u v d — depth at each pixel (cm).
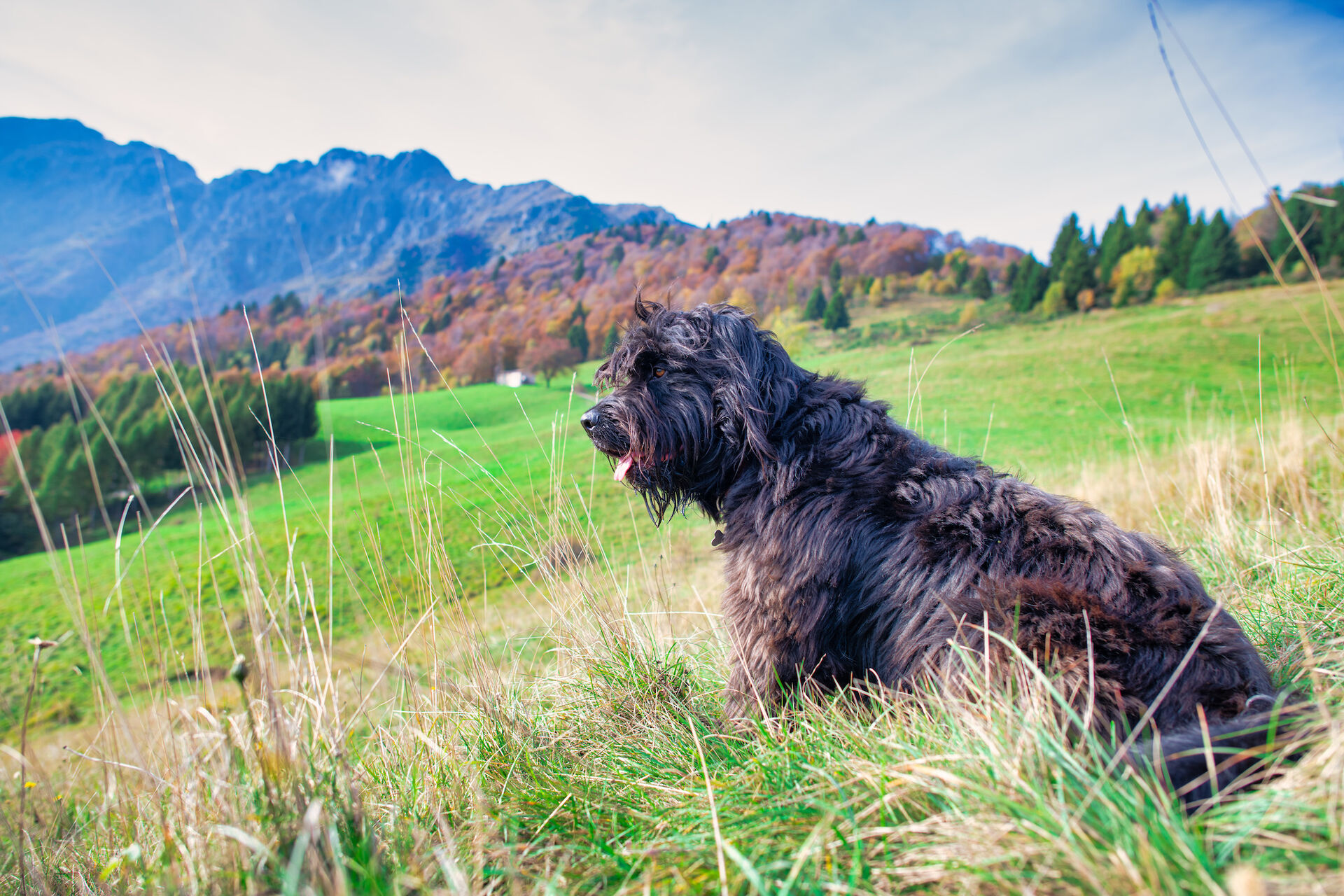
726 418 285
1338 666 214
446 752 242
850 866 157
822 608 246
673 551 691
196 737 219
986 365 4556
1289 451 565
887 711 218
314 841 156
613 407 302
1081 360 4431
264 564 215
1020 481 251
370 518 297
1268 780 151
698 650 365
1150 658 186
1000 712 184
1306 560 323
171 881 169
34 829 234
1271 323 4681
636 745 261
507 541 344
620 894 159
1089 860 132
